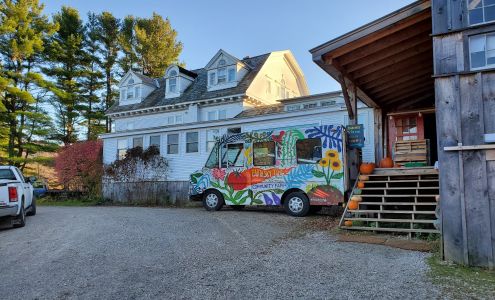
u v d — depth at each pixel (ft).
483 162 17.47
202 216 36.04
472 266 17.03
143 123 86.99
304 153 34.78
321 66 25.73
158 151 66.69
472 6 18.60
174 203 59.11
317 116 51.70
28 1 94.94
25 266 18.45
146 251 21.02
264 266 17.37
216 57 79.82
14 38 92.02
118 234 26.68
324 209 40.34
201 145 62.39
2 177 36.45
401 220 23.99
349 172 33.83
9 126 92.89
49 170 113.60
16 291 14.56
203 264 17.97
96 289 14.57
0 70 90.17
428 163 36.40
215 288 14.38
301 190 34.50
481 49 18.29
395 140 42.78
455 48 18.72
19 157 93.25
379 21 23.09
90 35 118.01
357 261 17.79
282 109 66.69
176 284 14.98
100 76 117.19
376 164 38.09
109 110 92.53
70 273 16.93
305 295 13.39
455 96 18.40
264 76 80.94
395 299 12.77
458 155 18.06
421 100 38.99
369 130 46.98
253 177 37.45
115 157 71.92
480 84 17.93
